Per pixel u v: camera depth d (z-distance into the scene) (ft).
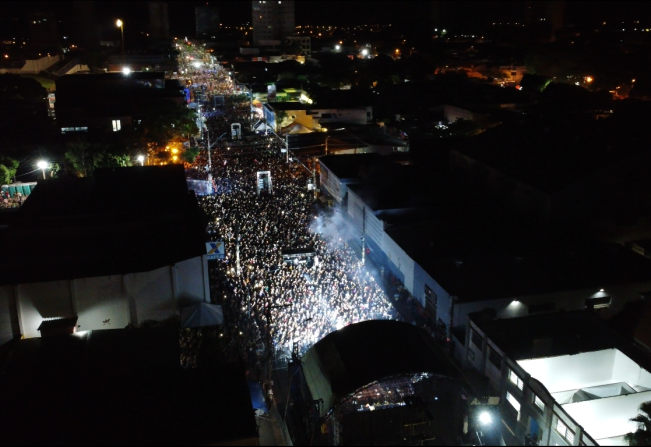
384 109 344.49
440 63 499.51
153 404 70.95
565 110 288.71
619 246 133.28
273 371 100.89
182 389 73.97
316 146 247.91
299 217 179.01
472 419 82.43
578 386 90.94
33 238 116.88
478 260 123.34
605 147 156.46
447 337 110.32
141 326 105.91
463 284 114.21
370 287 133.80
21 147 216.33
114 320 107.45
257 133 316.81
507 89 355.36
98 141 209.67
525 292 112.06
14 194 185.98
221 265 140.26
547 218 143.02
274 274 135.33
